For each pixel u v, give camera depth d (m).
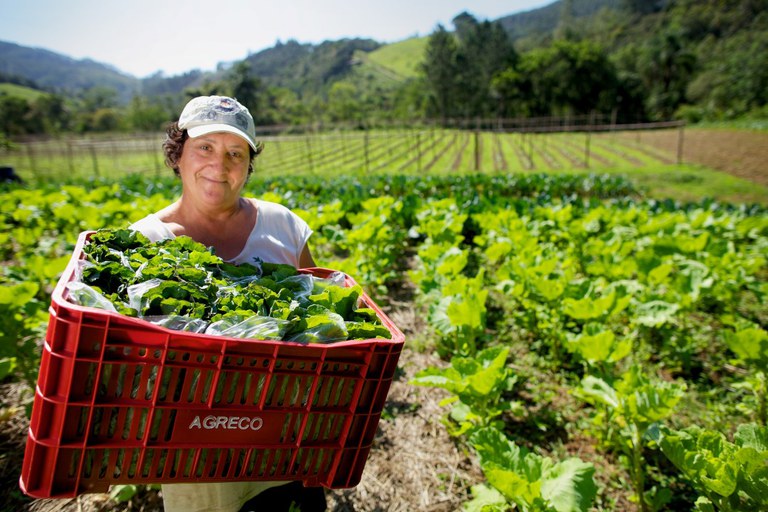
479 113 107.69
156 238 2.29
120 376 1.47
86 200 13.09
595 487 2.49
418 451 3.75
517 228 8.73
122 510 3.04
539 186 22.70
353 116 109.88
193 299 1.74
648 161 37.69
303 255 2.77
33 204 11.27
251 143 2.25
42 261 5.62
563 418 4.20
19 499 3.12
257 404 1.60
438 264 6.36
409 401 4.41
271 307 1.76
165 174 44.69
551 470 2.68
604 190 23.17
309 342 1.64
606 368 3.89
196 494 2.01
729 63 100.06
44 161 58.28
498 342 5.58
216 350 1.49
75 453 1.49
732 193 24.17
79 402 1.43
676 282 5.55
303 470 1.79
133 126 117.75
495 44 116.19
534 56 105.12
